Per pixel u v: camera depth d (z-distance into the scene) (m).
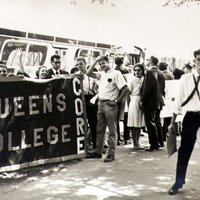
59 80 9.02
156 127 10.70
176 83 11.52
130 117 10.55
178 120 11.70
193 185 7.78
